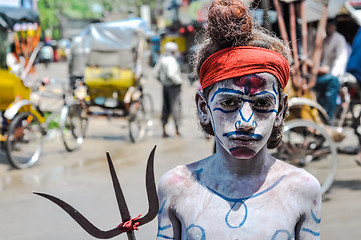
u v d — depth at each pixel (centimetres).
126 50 846
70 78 972
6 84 679
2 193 554
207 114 151
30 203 516
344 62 640
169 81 867
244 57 137
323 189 496
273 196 144
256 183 145
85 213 475
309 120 491
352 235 398
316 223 145
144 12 3294
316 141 498
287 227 141
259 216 141
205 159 154
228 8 139
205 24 147
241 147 138
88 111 846
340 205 473
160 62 878
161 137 899
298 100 473
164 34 2784
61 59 3425
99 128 1004
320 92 578
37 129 746
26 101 696
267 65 137
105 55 850
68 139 857
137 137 880
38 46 795
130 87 846
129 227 137
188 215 146
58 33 3058
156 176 606
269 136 144
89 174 634
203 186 148
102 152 776
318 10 591
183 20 2464
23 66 773
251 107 137
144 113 898
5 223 455
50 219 465
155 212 137
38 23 786
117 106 863
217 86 140
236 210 143
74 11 3266
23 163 700
